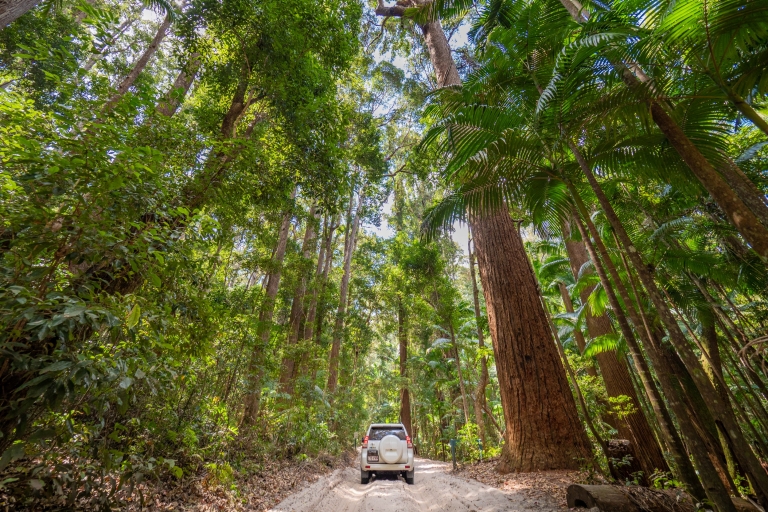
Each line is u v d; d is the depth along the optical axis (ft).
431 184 58.34
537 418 21.89
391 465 25.81
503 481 19.30
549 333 24.64
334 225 54.13
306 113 20.12
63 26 28.76
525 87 17.04
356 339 60.39
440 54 39.96
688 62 11.73
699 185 14.10
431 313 55.26
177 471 9.24
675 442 10.16
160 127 11.37
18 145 7.04
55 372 5.76
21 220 6.37
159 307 8.64
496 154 13.97
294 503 16.14
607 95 12.37
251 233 23.86
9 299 5.55
